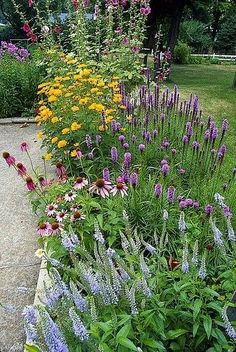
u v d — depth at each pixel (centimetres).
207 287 196
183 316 193
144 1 620
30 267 305
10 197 413
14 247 331
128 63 598
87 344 158
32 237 344
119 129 386
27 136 611
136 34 618
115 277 180
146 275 188
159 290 199
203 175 357
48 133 426
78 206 275
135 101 466
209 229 257
